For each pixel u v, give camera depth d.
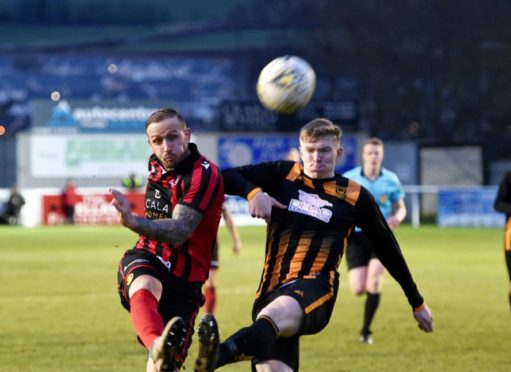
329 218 17.41
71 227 95.81
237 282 44.84
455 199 93.31
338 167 104.69
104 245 69.25
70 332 30.03
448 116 156.25
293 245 17.30
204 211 16.59
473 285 43.84
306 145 17.56
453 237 77.00
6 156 156.12
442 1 156.88
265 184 17.86
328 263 17.16
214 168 16.97
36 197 100.00
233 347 15.12
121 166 111.31
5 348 27.03
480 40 153.75
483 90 153.00
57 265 54.00
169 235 16.02
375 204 17.62
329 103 104.31
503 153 149.62
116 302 37.59
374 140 32.38
